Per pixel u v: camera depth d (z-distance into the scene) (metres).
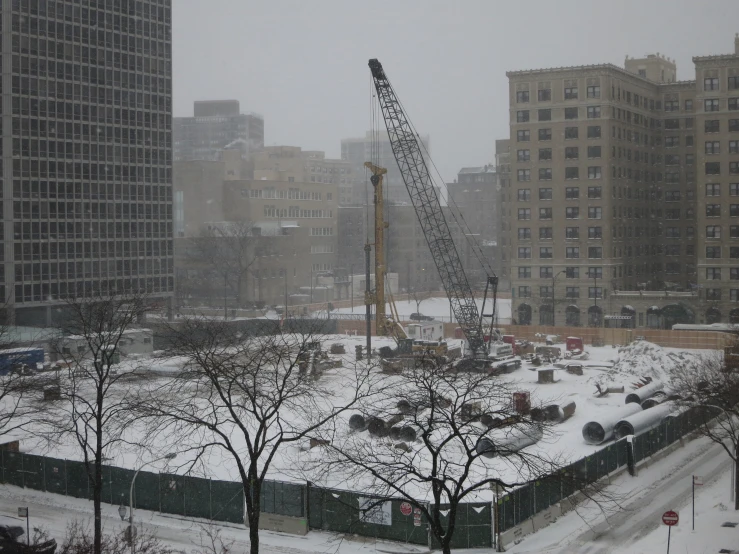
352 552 48.88
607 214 162.75
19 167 140.38
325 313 170.88
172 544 50.31
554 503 54.53
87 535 49.03
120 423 60.94
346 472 57.00
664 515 47.59
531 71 166.62
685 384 78.56
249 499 41.25
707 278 158.00
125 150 154.88
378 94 126.12
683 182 182.88
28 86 141.50
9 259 139.00
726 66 157.12
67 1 146.12
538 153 166.88
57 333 107.19
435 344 114.44
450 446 58.38
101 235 151.12
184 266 197.12
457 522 49.38
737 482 55.78
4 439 68.12
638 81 174.75
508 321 170.50
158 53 159.50
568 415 79.06
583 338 139.12
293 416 73.00
